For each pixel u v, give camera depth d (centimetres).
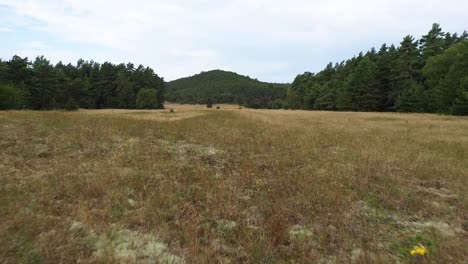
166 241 390
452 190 631
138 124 1678
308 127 1911
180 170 730
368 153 971
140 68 10894
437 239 404
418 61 5672
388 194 590
